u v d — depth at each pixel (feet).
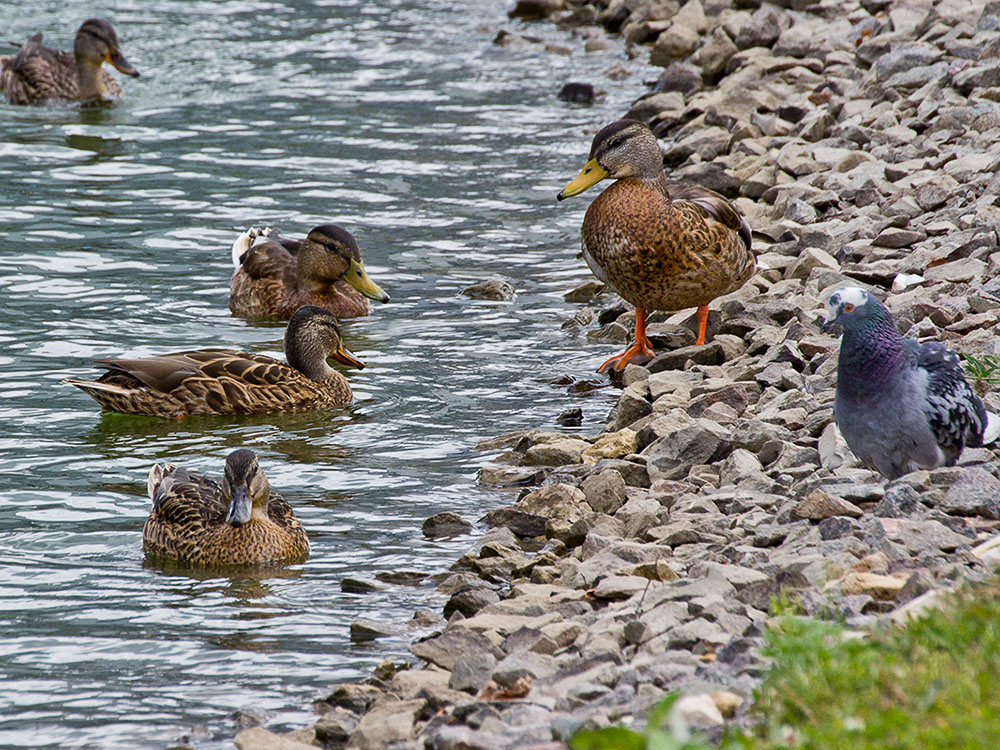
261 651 31.73
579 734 20.36
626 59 103.65
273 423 49.06
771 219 63.77
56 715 28.58
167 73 101.40
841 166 66.85
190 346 56.03
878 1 93.86
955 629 22.52
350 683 29.43
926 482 31.86
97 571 36.58
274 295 60.29
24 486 42.37
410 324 58.49
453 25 117.19
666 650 26.91
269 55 106.83
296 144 84.89
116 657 31.40
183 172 79.30
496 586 34.73
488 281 61.82
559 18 115.65
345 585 35.42
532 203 74.43
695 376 47.39
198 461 45.01
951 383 31.91
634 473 40.52
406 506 40.88
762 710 21.62
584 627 29.32
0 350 53.98
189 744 27.25
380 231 70.18
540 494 39.27
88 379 51.26
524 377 52.16
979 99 70.08
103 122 89.61
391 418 48.70
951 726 19.65
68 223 69.92
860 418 32.42
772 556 31.14
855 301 31.91
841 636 23.34
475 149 83.87
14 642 32.12
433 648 29.86
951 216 56.90
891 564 28.53
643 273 48.47
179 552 37.55
